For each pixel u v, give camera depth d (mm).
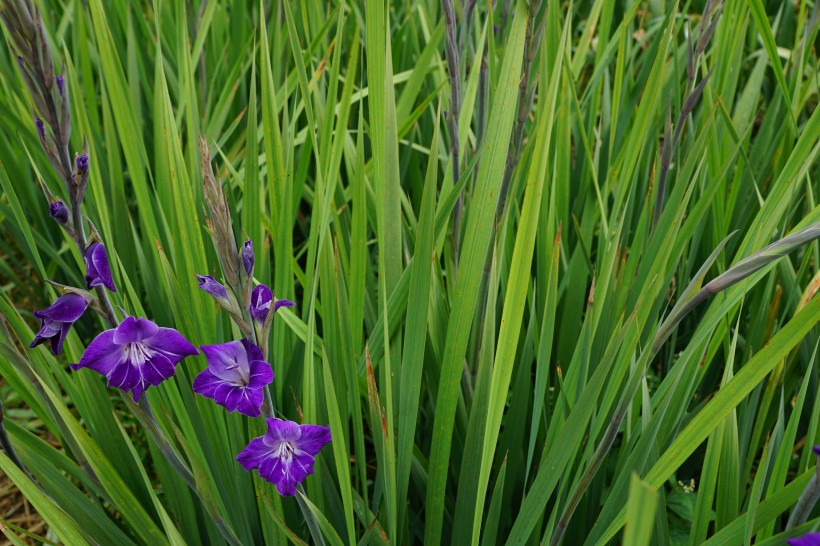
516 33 672
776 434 813
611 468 1012
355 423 816
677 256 870
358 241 847
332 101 861
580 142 1259
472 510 822
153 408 818
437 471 794
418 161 1349
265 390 642
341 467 705
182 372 803
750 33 1638
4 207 1252
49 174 1138
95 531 838
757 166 1249
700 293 579
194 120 1005
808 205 1070
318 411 875
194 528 887
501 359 672
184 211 855
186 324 818
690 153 848
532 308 910
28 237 875
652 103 902
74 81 1162
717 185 860
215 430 830
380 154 797
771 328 1033
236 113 1503
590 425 870
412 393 783
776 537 628
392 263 861
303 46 1439
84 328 1408
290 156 910
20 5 542
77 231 608
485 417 789
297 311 1024
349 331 804
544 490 729
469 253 717
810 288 812
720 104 1012
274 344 908
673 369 735
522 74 808
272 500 793
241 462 622
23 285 1464
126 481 910
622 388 850
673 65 1273
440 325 933
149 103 1457
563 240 1096
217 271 945
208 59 1568
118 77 1033
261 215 984
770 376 924
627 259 966
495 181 696
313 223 883
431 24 1390
